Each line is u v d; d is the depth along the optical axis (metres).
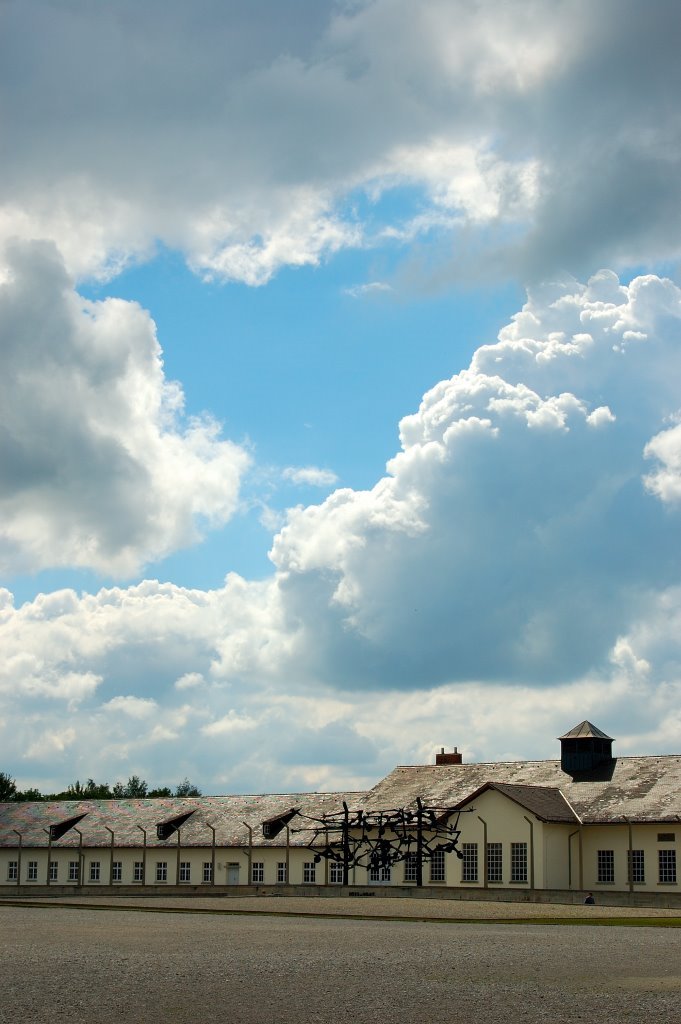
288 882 76.38
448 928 38.34
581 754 74.81
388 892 63.41
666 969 24.25
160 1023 17.36
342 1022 17.44
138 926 39.09
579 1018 17.66
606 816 68.31
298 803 83.62
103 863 85.44
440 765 81.38
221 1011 18.52
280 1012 18.42
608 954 27.64
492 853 69.00
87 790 163.38
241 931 36.38
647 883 66.25
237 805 86.00
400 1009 18.67
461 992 20.61
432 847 71.56
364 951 28.48
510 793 68.44
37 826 90.56
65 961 25.81
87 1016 17.95
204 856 81.94
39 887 72.12
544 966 24.83
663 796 68.44
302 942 31.45
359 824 72.25
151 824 86.25
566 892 56.53
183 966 24.78
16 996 19.98
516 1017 17.81
